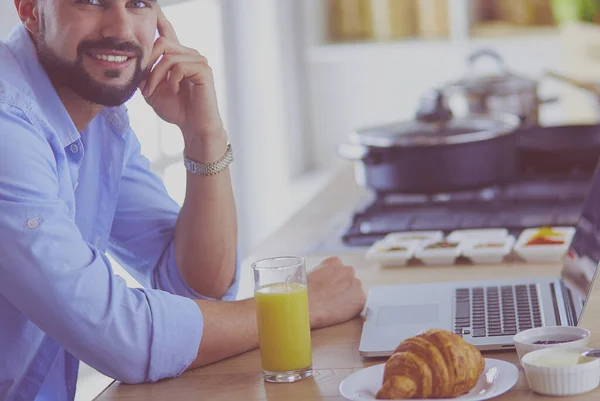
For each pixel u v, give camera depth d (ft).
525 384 3.87
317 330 4.99
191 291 5.81
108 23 4.77
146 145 10.18
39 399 5.31
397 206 8.03
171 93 5.67
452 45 15.40
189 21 11.59
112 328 4.30
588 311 4.79
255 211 13.57
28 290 4.26
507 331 4.49
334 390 4.06
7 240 4.23
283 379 4.22
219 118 5.67
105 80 4.84
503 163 7.97
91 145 5.51
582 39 13.37
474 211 7.71
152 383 4.43
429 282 5.77
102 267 4.39
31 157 4.40
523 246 6.11
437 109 8.40
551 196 7.86
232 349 4.62
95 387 8.18
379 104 16.11
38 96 4.90
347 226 7.54
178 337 4.43
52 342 5.09
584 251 5.10
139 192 6.06
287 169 15.17
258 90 13.85
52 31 4.79
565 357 3.80
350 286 5.21
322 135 16.33
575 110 13.98
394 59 15.92
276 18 14.80
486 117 8.63
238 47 13.08
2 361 4.91
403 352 3.70
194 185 5.72
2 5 6.94
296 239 7.38
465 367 3.64
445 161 7.82
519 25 15.78
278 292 4.22
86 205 5.55
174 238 5.90
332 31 16.26
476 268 6.05
